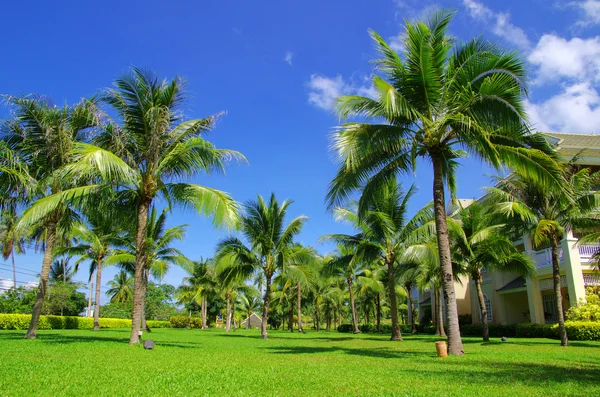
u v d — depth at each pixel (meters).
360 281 36.94
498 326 26.30
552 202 16.44
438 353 11.24
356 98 11.77
